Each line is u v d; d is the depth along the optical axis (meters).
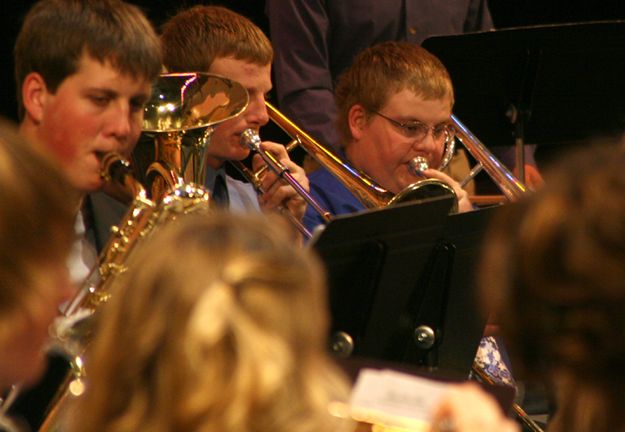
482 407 4.41
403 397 4.93
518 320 4.45
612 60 12.88
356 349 8.01
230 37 10.52
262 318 3.97
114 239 7.80
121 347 4.03
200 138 8.67
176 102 8.88
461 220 8.33
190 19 10.74
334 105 13.54
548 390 4.72
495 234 4.61
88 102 7.87
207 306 3.96
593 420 4.41
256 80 10.53
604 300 4.23
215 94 9.01
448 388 4.91
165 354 3.97
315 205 10.08
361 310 7.96
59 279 4.35
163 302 4.01
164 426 3.92
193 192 7.91
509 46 12.55
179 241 4.13
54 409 7.07
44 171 4.32
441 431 4.49
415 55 11.08
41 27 7.89
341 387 4.27
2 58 14.50
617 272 4.20
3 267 4.17
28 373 4.37
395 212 7.75
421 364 8.51
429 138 10.98
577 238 4.26
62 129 7.89
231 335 3.93
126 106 7.98
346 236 7.64
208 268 4.04
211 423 3.86
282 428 3.88
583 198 4.30
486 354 10.52
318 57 13.64
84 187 7.95
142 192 7.87
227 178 10.52
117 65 7.86
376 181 11.12
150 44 8.02
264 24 16.48
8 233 4.17
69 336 6.98
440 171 11.13
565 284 4.28
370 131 11.06
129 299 4.07
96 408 4.05
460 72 12.68
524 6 18.80
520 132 12.94
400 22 14.13
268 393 3.88
